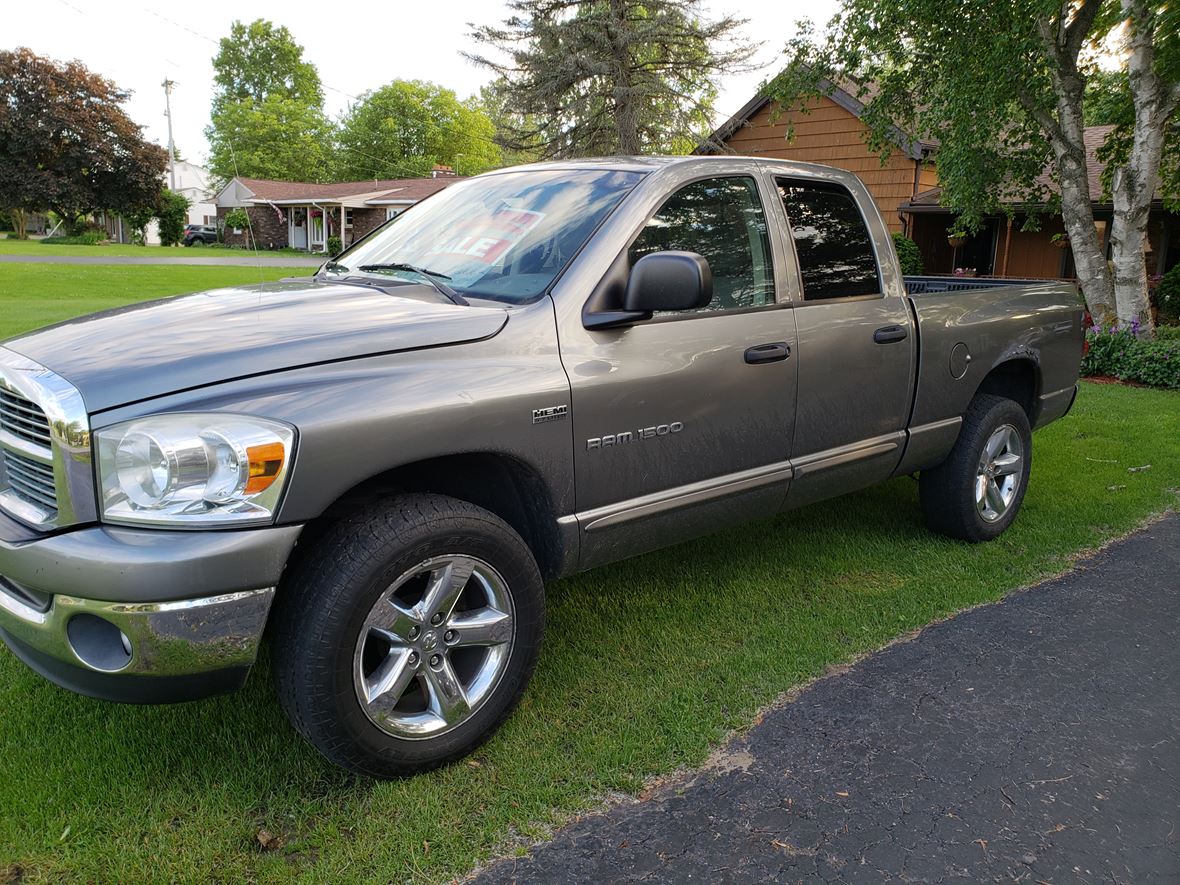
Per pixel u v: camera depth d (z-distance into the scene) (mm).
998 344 4449
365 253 3625
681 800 2586
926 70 12289
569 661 3348
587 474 2896
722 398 3240
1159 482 5902
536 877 2266
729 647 3492
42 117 50531
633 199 3105
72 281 22234
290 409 2268
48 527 2271
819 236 3713
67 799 2461
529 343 2746
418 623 2523
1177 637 3686
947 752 2846
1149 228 17062
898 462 4102
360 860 2293
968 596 4031
